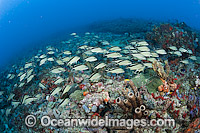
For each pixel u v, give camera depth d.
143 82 4.78
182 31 7.25
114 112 4.02
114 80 5.20
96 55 7.25
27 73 6.34
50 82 6.20
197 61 6.25
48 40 16.56
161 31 7.78
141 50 5.52
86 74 5.91
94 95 4.57
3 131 5.46
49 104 5.05
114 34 11.55
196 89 4.74
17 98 6.40
